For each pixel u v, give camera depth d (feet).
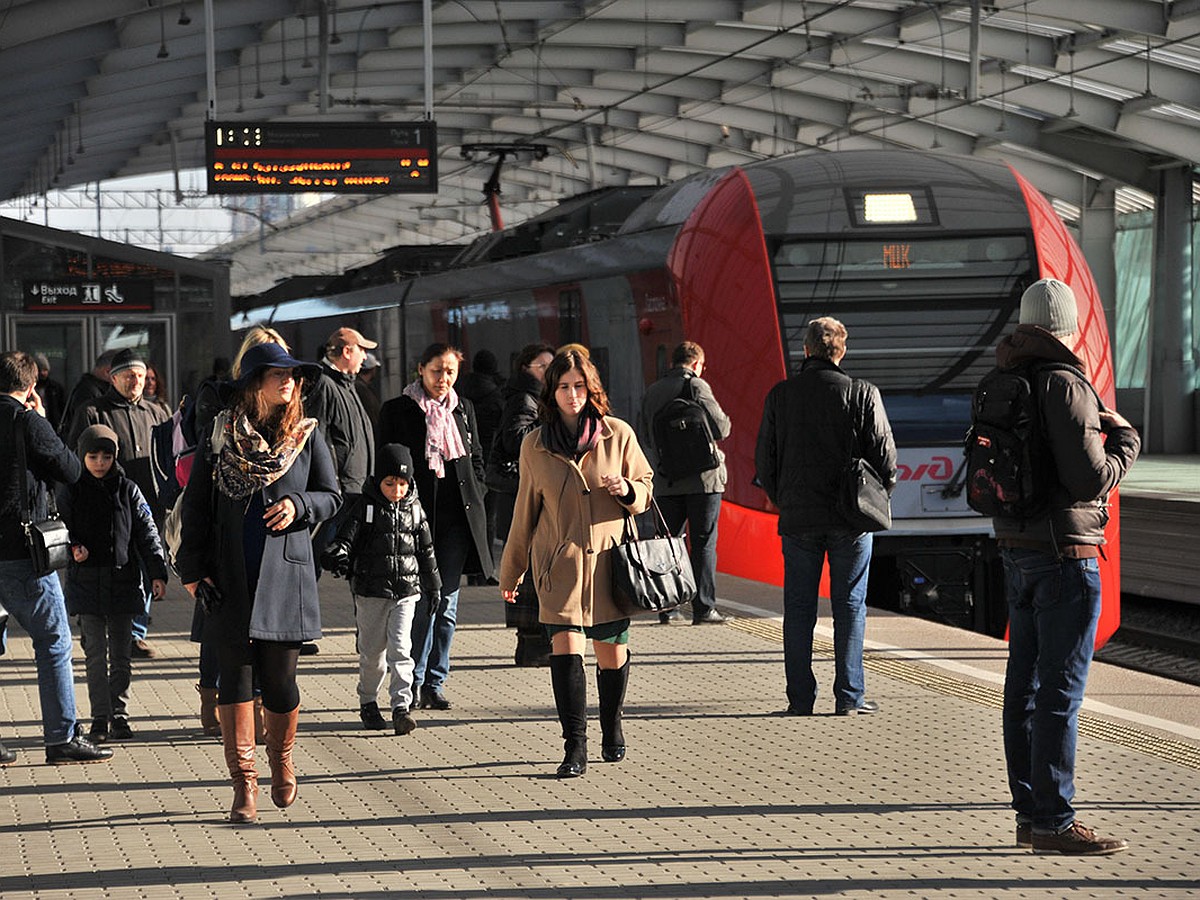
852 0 141.18
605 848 29.60
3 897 26.89
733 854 29.09
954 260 61.11
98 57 156.35
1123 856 28.63
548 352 50.06
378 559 40.14
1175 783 33.68
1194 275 185.26
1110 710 40.57
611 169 254.47
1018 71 158.92
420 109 209.36
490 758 37.40
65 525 38.86
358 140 107.86
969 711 41.83
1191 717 39.81
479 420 64.75
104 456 39.37
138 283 98.37
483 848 29.71
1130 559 95.14
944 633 53.36
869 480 40.73
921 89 175.22
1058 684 28.68
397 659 40.50
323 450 32.83
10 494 36.70
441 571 43.62
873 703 42.73
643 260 68.95
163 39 132.57
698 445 55.52
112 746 39.50
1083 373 28.60
